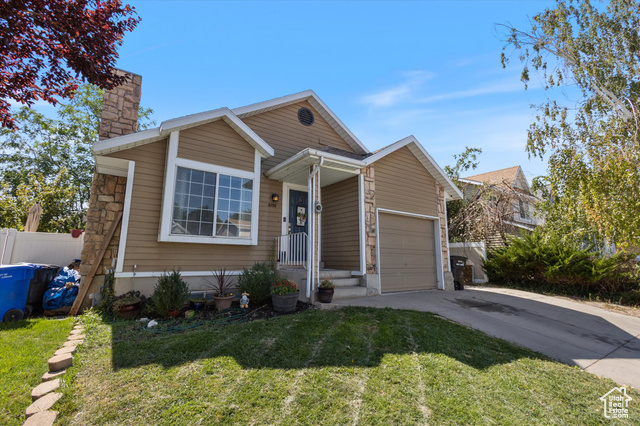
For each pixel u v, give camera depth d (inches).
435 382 120.0
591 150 317.4
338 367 127.6
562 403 112.6
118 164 244.4
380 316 203.2
